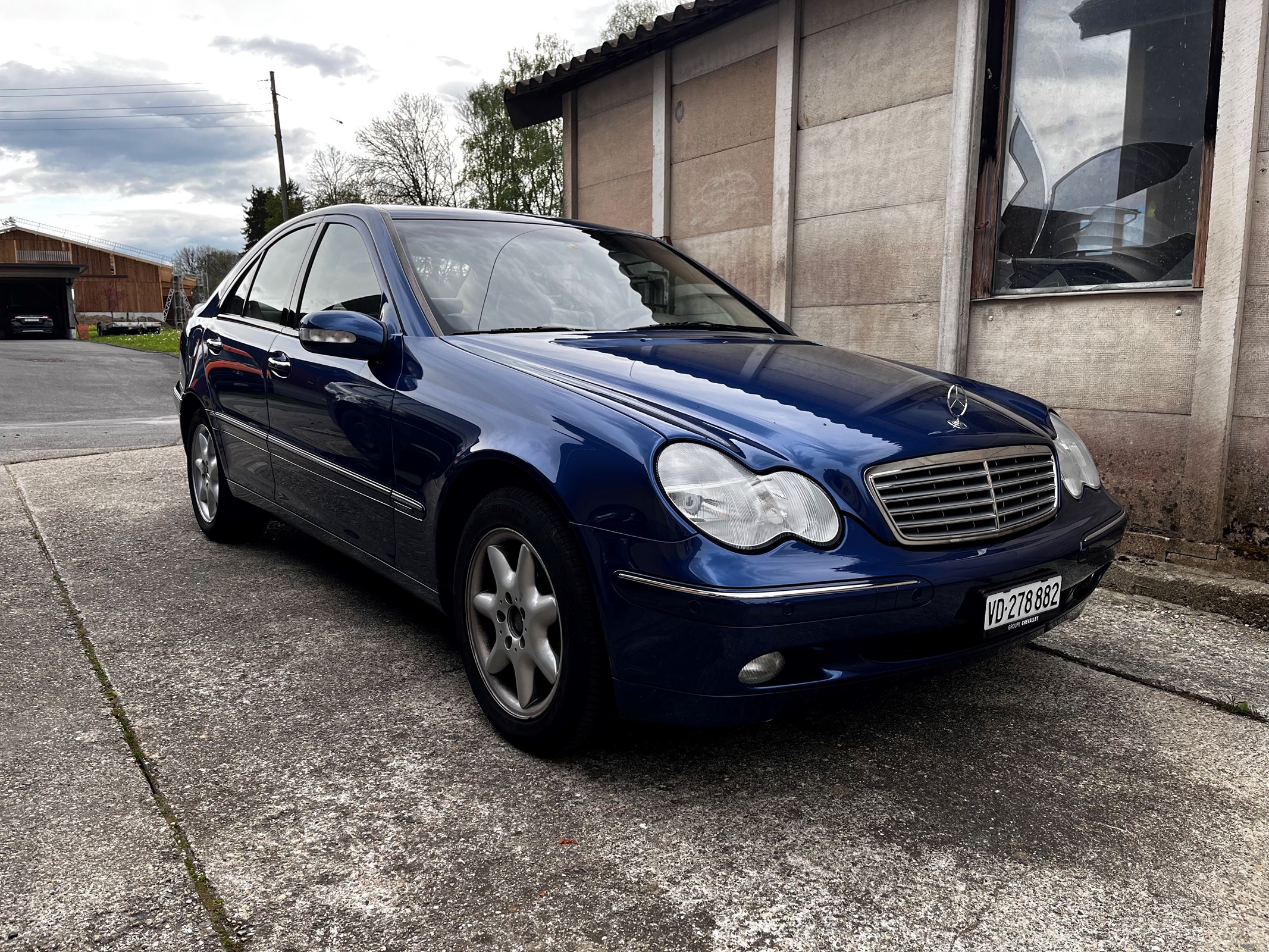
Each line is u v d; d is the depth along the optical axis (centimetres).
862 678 204
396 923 170
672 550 193
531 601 228
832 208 588
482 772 227
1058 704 276
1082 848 200
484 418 238
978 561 212
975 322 509
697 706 198
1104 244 457
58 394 1374
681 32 680
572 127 853
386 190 4653
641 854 194
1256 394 389
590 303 315
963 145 498
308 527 337
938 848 199
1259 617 352
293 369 329
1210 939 170
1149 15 430
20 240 5500
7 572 384
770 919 174
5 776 220
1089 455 283
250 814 206
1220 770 237
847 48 567
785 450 205
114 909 172
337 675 285
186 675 282
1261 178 377
